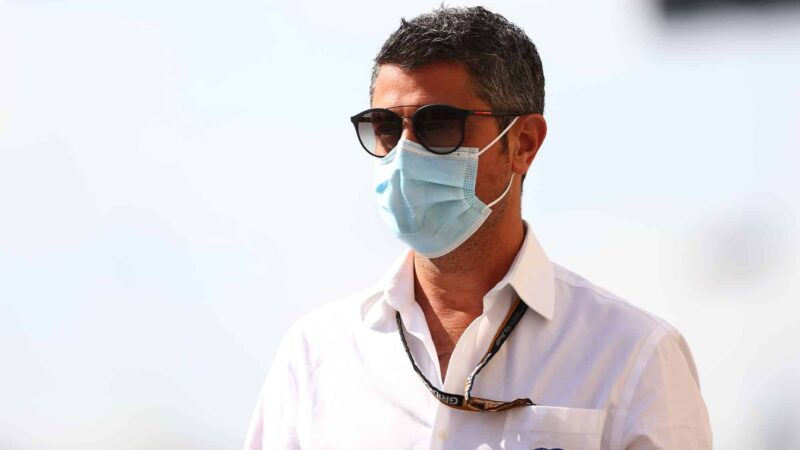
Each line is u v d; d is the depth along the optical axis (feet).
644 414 27.04
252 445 32.07
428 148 28.96
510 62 29.96
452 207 29.27
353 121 30.19
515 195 30.71
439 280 30.19
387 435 28.96
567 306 29.43
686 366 28.35
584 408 27.50
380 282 31.60
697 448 27.50
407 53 29.19
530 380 28.37
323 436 29.86
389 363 29.99
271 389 32.04
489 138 29.50
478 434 27.91
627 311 28.76
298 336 32.12
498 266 29.91
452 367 28.76
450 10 30.04
